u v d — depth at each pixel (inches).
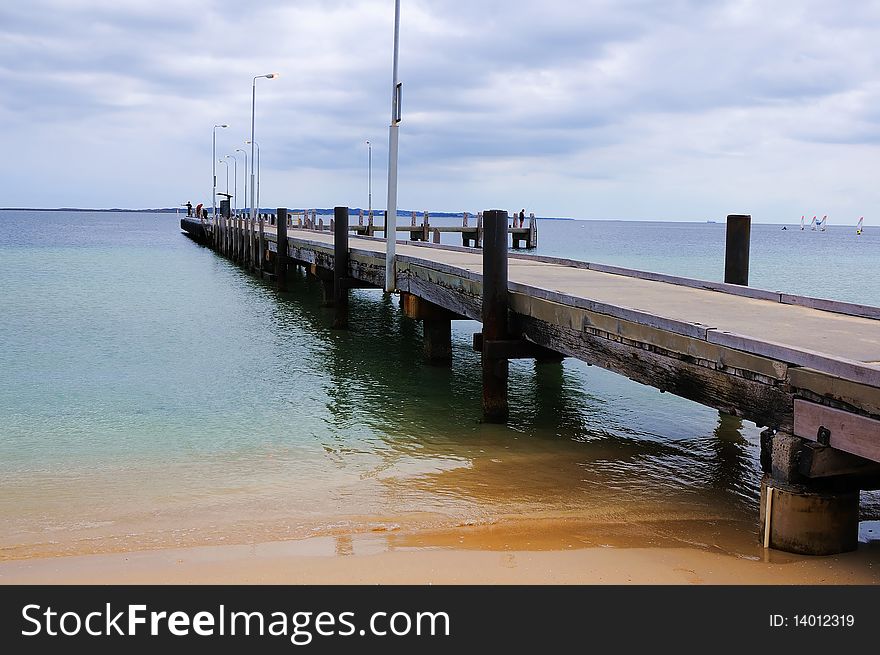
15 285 1369.3
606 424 485.1
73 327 887.7
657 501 347.3
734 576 255.3
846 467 257.8
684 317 366.9
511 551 284.7
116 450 427.8
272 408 526.9
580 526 314.3
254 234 1628.9
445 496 353.7
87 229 6112.2
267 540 298.2
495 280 467.2
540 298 430.3
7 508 334.6
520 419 494.9
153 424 484.1
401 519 322.7
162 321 941.8
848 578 250.8
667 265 2044.8
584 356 387.5
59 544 294.2
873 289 1405.0
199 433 463.5
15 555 283.6
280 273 1275.8
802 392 257.1
